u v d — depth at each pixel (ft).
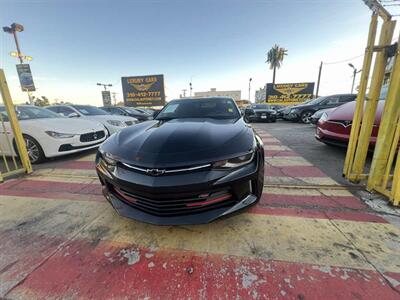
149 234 5.47
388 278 3.88
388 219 5.78
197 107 9.25
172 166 4.65
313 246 4.81
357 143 8.11
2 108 12.12
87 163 12.33
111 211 6.69
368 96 7.35
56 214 6.58
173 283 3.95
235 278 4.02
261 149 5.86
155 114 9.77
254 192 5.35
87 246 5.07
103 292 3.80
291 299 3.55
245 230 5.50
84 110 19.65
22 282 4.05
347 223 5.65
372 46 6.89
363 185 8.01
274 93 72.84
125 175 5.10
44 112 14.37
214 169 4.71
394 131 6.55
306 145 15.62
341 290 3.67
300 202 6.92
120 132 6.89
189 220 4.80
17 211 6.81
